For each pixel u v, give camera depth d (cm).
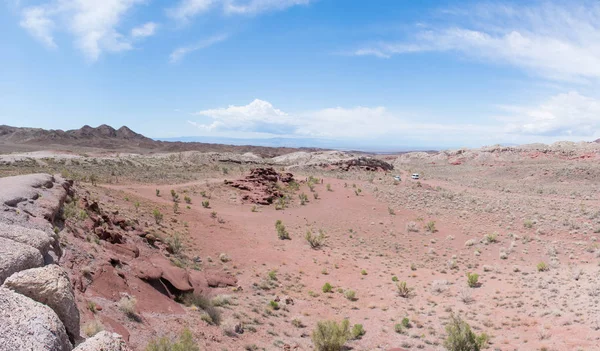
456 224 4816
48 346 440
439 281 2730
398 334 1827
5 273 705
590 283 2291
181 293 1889
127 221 2805
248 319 1812
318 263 3244
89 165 7969
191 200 5316
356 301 2388
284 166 12669
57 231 1666
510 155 15650
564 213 4962
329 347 1514
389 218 5253
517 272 2912
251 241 3709
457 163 16438
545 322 1833
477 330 1833
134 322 1277
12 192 1858
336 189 7275
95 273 1497
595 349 1451
